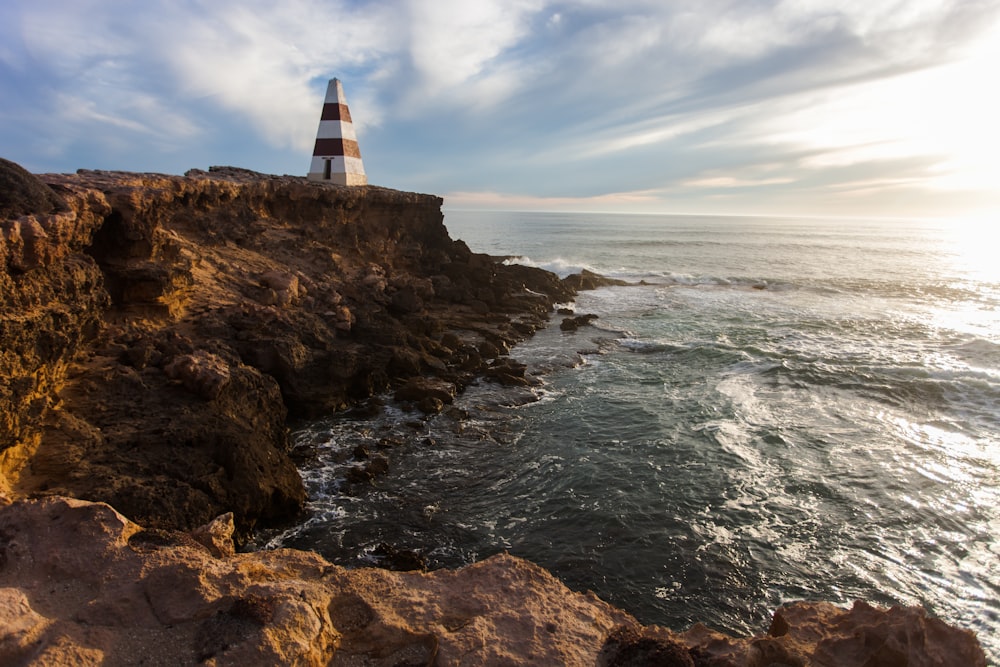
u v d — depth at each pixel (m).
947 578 12.17
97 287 15.13
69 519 6.48
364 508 14.89
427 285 33.97
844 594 11.80
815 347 29.31
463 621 6.16
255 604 5.39
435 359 25.52
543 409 21.52
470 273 39.69
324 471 16.58
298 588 6.00
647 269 62.25
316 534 13.81
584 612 6.40
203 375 15.41
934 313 38.69
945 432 18.95
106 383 14.48
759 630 11.02
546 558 12.98
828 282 52.53
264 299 23.38
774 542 13.40
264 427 17.02
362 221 38.12
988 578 12.15
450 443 18.58
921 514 14.35
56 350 12.99
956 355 27.78
